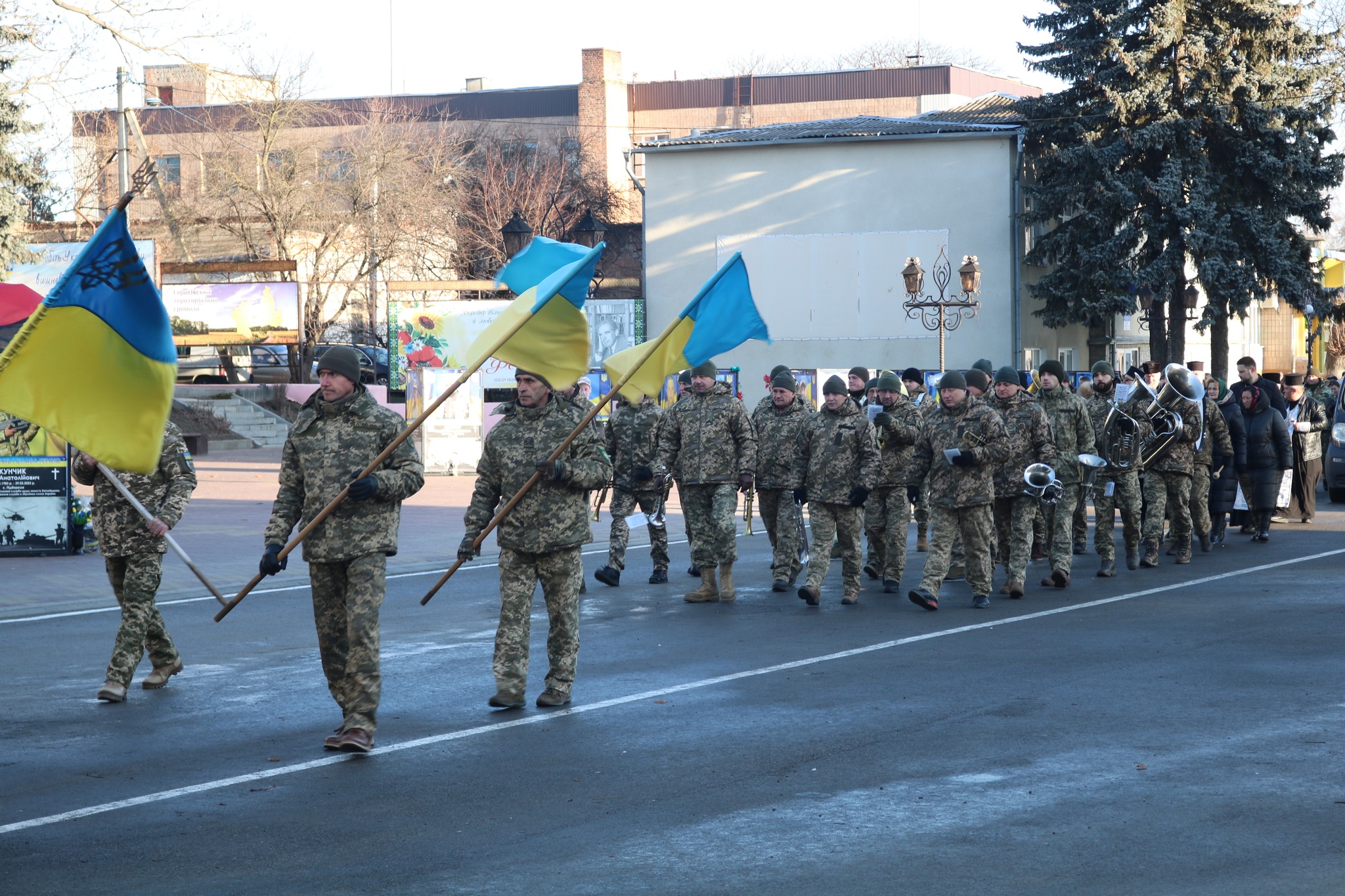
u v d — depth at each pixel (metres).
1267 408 16.61
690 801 5.96
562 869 5.11
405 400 36.28
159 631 8.62
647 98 67.69
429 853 5.31
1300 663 8.88
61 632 10.80
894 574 12.77
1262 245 35.62
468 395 28.70
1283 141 36.09
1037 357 40.19
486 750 6.93
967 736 7.05
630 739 7.11
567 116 65.06
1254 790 5.99
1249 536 17.33
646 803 5.95
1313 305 36.88
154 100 48.62
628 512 13.45
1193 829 5.45
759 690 8.32
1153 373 16.48
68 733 7.42
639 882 4.94
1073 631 10.34
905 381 17.27
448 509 21.59
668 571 14.34
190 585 13.38
